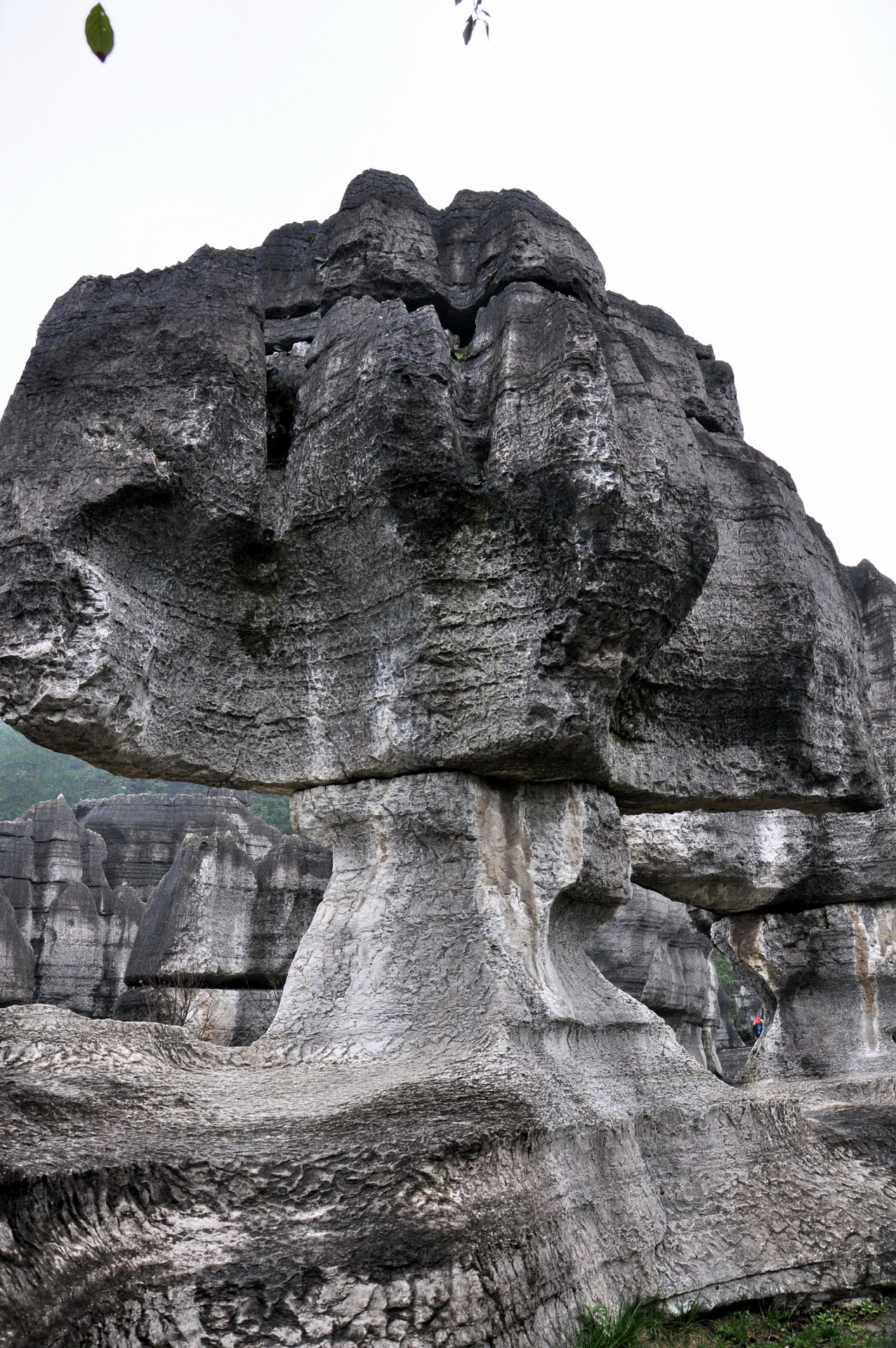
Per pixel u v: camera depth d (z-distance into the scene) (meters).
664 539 5.77
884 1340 5.25
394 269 6.83
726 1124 6.24
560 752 5.79
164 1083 4.84
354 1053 5.62
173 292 6.02
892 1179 6.80
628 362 6.21
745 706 7.12
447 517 5.78
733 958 12.61
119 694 5.40
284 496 6.15
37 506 5.41
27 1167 3.50
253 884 13.47
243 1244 3.77
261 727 6.29
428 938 5.88
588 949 14.87
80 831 23.52
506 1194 4.38
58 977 19.16
